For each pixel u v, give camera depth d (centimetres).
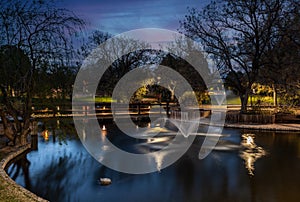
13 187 549
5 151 901
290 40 1680
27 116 991
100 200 551
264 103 2291
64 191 596
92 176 697
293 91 1791
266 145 1052
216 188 602
